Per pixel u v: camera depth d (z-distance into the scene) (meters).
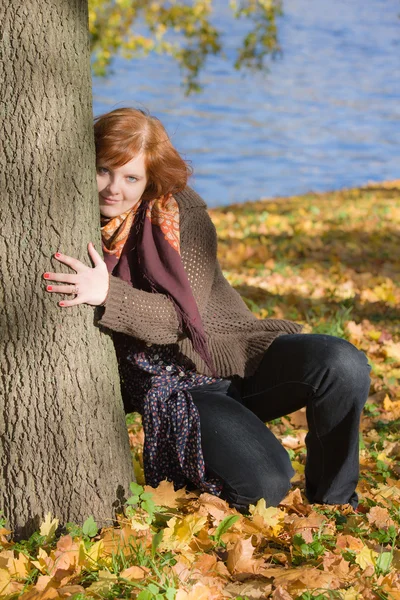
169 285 3.71
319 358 3.88
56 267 3.46
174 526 3.55
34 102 3.36
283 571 3.35
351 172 28.06
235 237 11.99
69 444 3.54
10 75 3.34
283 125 38.19
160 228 3.79
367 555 3.45
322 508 4.01
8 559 3.28
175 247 3.78
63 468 3.55
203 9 16.28
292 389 3.96
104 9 15.59
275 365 4.00
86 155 3.53
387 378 6.28
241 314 4.02
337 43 77.12
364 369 3.91
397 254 10.85
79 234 3.52
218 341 3.96
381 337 7.16
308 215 14.19
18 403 3.49
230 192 24.30
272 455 3.77
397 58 68.69
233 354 3.97
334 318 7.75
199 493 3.94
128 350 3.88
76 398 3.55
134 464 4.48
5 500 3.55
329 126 38.50
